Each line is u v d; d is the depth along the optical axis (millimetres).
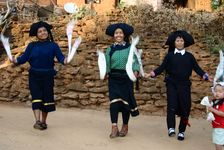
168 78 7637
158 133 7961
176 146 7145
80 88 10266
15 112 9461
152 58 10836
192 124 8898
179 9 13352
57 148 6758
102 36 11797
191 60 7590
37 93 7750
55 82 10422
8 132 7555
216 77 7090
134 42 7293
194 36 11961
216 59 10969
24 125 8125
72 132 7723
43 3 14656
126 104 7367
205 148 7102
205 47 11484
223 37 12117
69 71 10430
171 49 7770
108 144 7066
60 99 10297
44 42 7812
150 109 9883
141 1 14289
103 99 10172
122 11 12836
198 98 9805
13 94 10781
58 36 12148
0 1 13617
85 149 6758
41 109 7820
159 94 9953
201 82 10109
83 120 8836
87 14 13031
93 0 14984
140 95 9945
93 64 10562
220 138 6418
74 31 12273
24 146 6785
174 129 7605
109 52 7477
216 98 6516
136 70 7402
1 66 11133
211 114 6387
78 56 10836
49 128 7957
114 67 7387
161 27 12188
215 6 14133
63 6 14555
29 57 7754
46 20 13297
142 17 12508
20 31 12547
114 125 7406
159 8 13336
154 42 11531
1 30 12625
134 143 7180
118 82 7387
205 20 12477
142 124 8719
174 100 7527
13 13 13211
